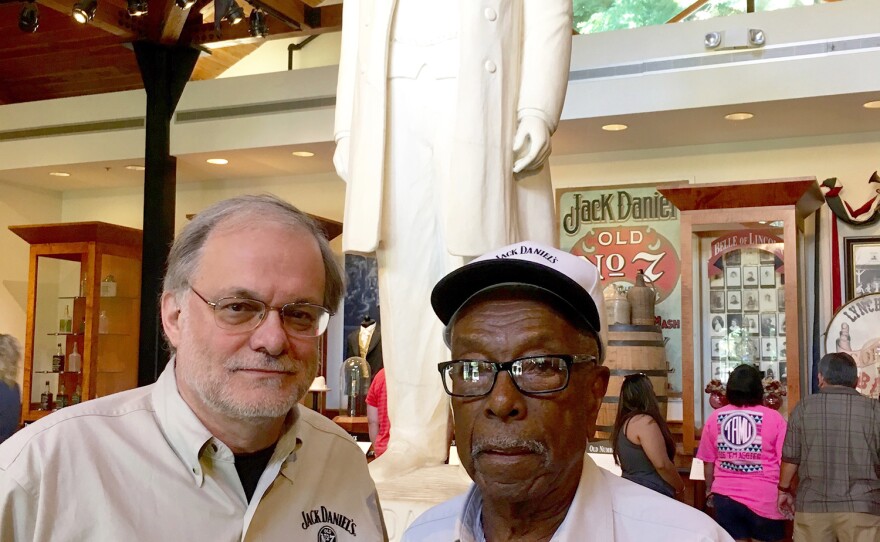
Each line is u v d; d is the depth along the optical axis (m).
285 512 1.67
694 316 7.29
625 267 8.47
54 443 1.51
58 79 10.59
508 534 1.35
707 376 7.23
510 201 2.95
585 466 1.36
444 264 3.06
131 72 10.27
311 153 9.05
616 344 7.23
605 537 1.29
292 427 1.66
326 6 8.37
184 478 1.56
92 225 9.38
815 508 4.53
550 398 1.28
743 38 7.05
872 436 4.45
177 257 1.62
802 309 7.75
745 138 8.23
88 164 9.83
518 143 2.98
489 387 1.30
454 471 3.03
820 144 8.10
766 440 4.88
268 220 1.60
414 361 3.10
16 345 5.67
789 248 6.92
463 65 2.90
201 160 9.41
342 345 9.54
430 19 3.04
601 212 8.59
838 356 4.64
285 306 1.57
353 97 3.24
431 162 3.05
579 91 7.57
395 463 3.03
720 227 7.18
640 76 7.41
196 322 1.56
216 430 1.60
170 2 8.05
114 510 1.49
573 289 1.29
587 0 7.95
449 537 1.43
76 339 9.52
